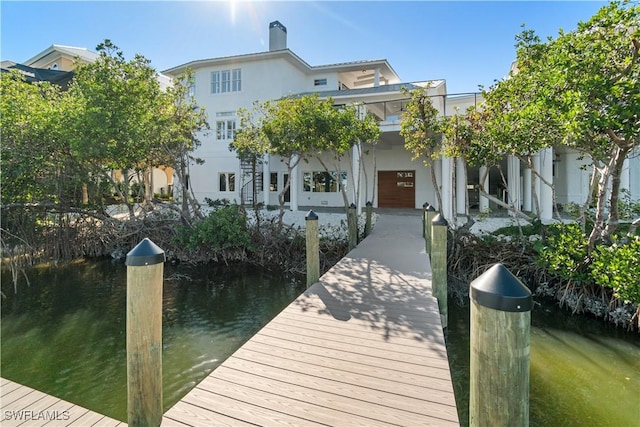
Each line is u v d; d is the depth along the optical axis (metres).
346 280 5.30
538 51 6.59
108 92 8.48
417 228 10.55
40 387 4.23
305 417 2.15
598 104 4.61
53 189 9.03
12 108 7.57
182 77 11.05
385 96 15.05
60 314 6.61
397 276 5.52
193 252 10.14
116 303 7.16
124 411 3.75
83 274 9.20
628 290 5.04
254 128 11.23
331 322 3.68
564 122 4.87
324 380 2.56
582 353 5.05
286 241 10.23
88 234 10.50
